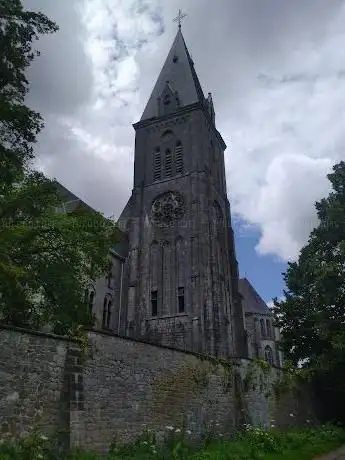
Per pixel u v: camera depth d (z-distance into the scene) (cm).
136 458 1395
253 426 2092
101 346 1577
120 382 1609
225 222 5562
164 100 5994
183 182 5200
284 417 2545
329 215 3134
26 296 2008
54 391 1359
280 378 2664
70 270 2119
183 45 6556
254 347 7225
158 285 4703
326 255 3112
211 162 5653
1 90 1569
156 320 4478
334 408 3231
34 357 1338
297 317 3247
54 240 2130
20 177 1888
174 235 4906
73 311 2028
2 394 1225
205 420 1992
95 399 1480
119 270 4762
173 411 1831
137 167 5603
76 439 1339
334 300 2884
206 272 4525
